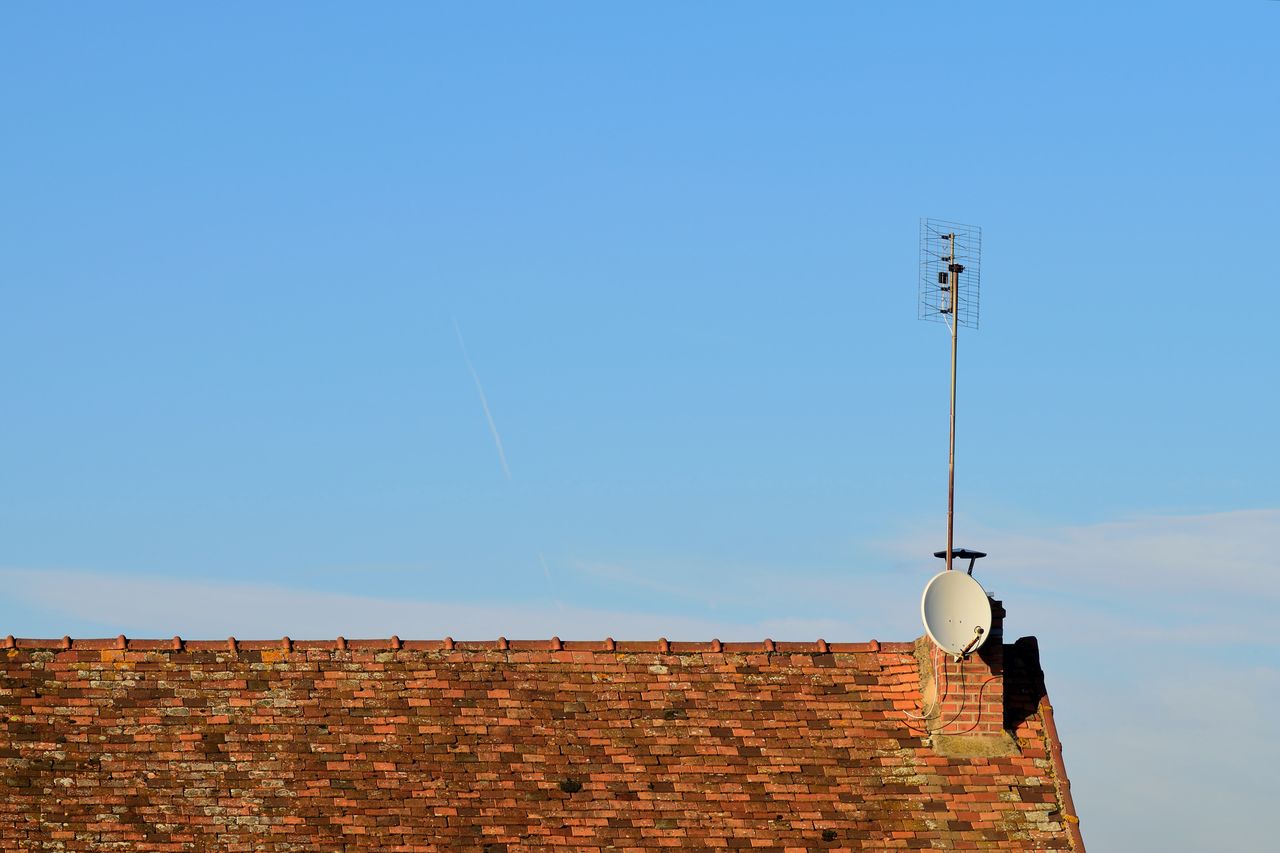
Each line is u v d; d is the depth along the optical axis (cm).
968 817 9531
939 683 9900
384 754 9538
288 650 10000
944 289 10550
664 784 9550
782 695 10100
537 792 9425
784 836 9362
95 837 8988
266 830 9112
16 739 9381
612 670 10138
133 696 9694
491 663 10088
